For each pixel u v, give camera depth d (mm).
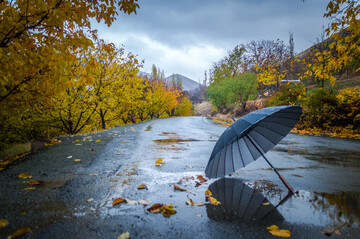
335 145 6473
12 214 2127
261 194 2770
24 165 4016
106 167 4031
